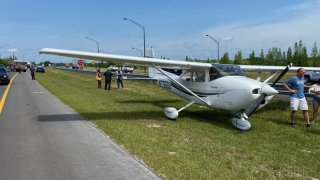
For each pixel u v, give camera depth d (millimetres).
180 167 5633
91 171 5465
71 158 6188
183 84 12250
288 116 11305
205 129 9312
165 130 9023
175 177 5137
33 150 6754
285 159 6473
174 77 12984
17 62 76875
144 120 10570
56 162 5953
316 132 9000
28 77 41625
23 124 9562
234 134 8742
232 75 10352
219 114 12039
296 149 7277
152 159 6059
